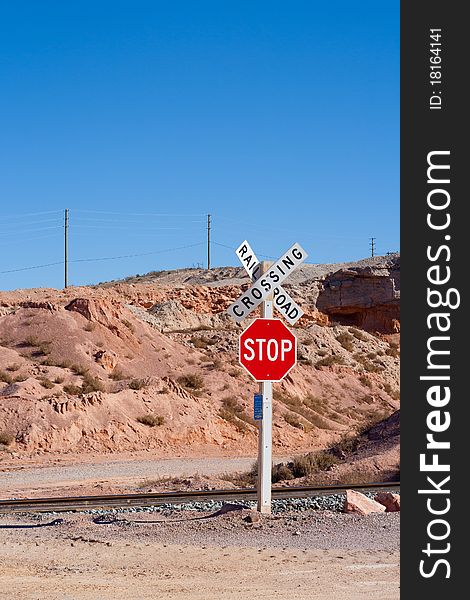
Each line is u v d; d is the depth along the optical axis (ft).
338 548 50.11
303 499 68.39
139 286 307.78
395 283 302.86
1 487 104.63
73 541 54.08
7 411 144.66
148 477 113.50
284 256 59.52
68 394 160.56
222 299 303.68
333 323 282.56
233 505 63.87
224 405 177.37
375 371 241.96
